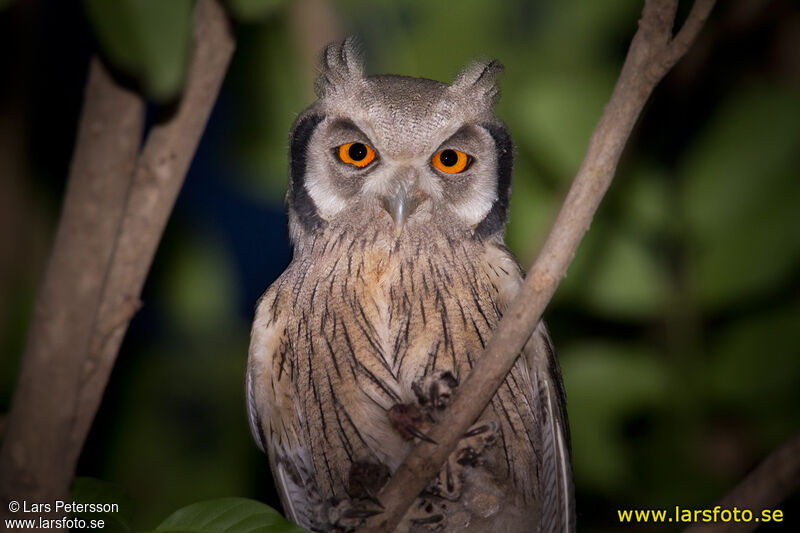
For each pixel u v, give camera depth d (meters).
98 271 1.42
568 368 1.60
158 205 1.45
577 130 1.59
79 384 1.43
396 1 1.62
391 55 1.62
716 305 1.58
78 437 1.44
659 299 1.59
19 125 1.60
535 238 1.61
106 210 1.42
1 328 1.58
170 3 1.39
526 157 1.61
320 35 1.62
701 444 1.59
